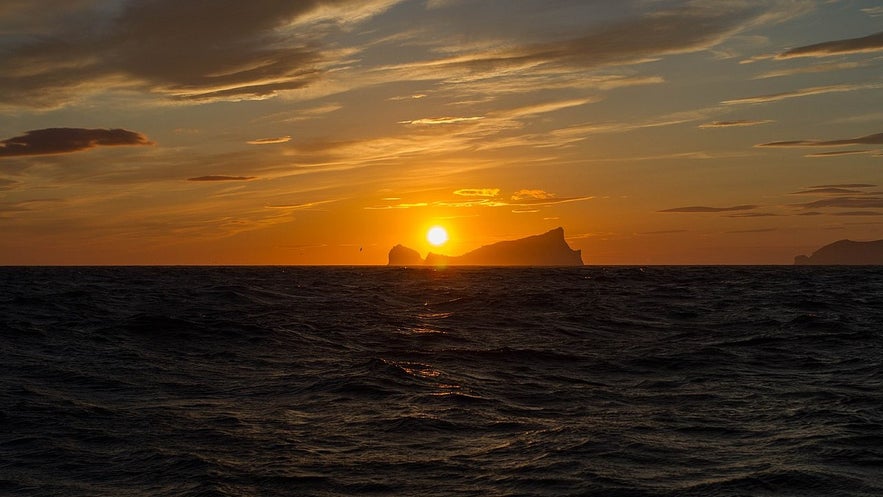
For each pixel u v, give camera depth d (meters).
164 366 21.48
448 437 13.53
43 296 51.31
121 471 11.54
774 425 14.28
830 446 12.62
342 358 23.25
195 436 13.55
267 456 12.28
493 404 16.38
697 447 12.76
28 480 11.15
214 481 10.91
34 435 13.57
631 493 10.38
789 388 18.09
